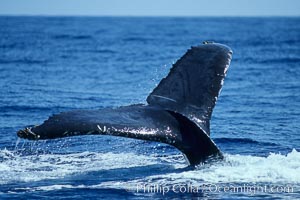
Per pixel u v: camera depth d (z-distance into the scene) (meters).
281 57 124.06
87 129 30.27
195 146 33.81
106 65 109.25
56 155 40.34
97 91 75.81
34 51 137.50
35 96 70.38
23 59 117.44
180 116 33.34
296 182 33.06
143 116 32.94
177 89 34.66
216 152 34.56
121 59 121.81
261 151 43.56
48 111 61.16
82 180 34.16
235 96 71.50
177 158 39.28
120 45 164.38
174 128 33.16
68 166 37.19
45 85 80.12
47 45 158.38
